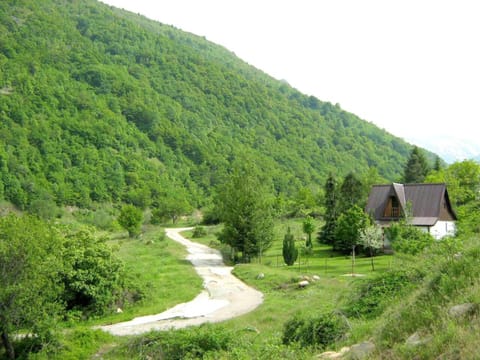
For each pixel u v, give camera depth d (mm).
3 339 20078
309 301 26156
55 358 20016
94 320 27250
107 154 151750
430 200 48875
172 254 51906
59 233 29375
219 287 34781
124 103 189000
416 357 9102
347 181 57625
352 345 12000
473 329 8867
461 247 15641
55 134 146750
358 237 40969
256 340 17953
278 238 64750
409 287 16156
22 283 20141
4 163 120750
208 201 144750
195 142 181500
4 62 170375
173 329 20609
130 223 74375
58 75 184000
